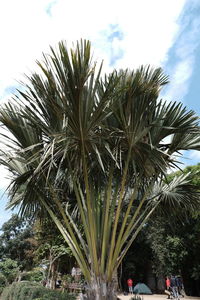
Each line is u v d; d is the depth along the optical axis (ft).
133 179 14.53
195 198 16.69
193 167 37.19
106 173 14.06
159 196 16.88
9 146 13.35
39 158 12.62
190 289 53.93
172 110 13.84
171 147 14.44
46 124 12.38
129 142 12.50
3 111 13.28
